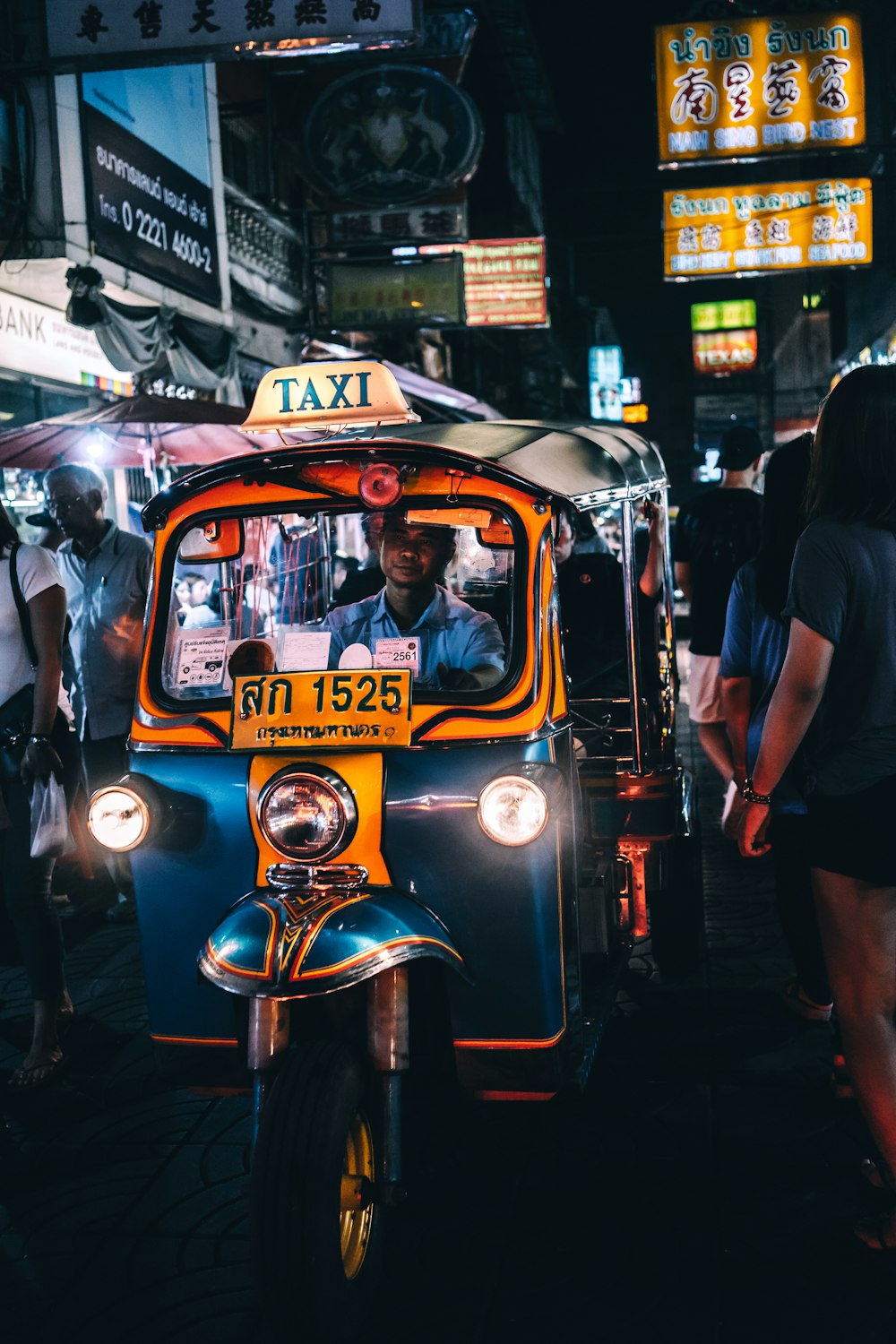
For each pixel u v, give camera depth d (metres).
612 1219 3.01
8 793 4.00
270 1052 2.59
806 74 13.73
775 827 3.48
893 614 2.56
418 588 3.06
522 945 2.72
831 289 22.17
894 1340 2.51
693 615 5.74
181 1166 3.40
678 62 13.89
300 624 3.28
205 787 2.83
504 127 25.88
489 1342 2.56
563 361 33.44
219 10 6.60
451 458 2.88
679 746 9.69
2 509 4.05
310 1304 2.42
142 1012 4.53
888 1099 2.69
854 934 2.67
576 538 4.11
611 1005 3.41
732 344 36.97
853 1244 2.85
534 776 2.61
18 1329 2.70
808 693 2.61
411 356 19.61
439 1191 3.18
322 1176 2.43
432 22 13.43
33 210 8.25
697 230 15.73
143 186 9.70
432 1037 2.97
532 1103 3.64
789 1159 3.26
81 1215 3.16
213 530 3.13
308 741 2.77
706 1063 3.88
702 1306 2.65
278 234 13.72
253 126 13.59
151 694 3.00
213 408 6.93
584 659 3.99
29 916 4.00
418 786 2.71
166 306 9.60
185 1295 2.79
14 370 8.40
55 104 8.22
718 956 4.87
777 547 3.35
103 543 5.20
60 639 3.98
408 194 13.32
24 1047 4.32
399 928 2.59
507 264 15.77
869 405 2.58
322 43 6.53
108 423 6.58
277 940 2.53
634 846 3.97
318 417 3.12
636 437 4.41
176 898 2.88
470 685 2.85
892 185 15.13
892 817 2.58
